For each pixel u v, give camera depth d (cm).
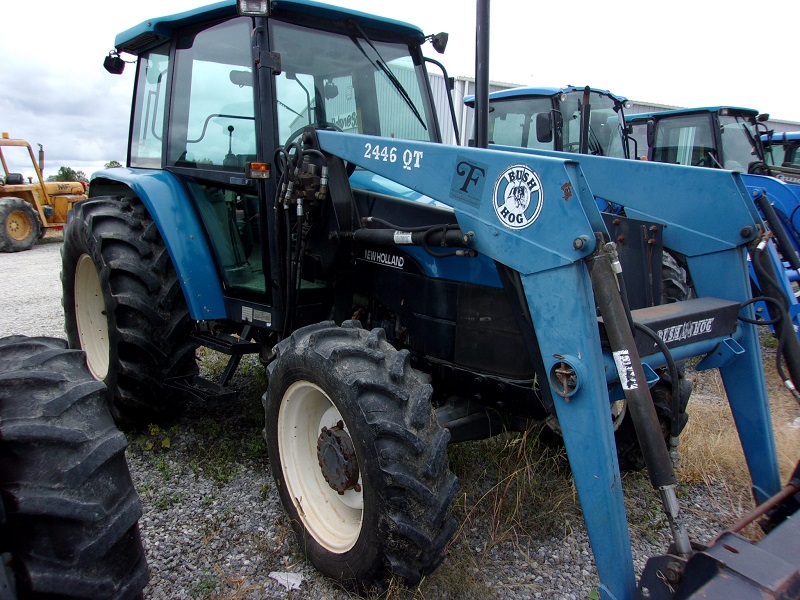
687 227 250
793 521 166
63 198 1375
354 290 299
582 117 580
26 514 146
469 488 281
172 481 301
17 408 158
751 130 773
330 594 224
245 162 293
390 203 270
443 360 260
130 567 165
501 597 223
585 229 175
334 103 304
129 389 335
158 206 319
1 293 771
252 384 421
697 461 306
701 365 242
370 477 201
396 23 315
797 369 227
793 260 250
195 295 317
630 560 180
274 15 285
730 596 134
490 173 203
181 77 331
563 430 188
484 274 243
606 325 176
